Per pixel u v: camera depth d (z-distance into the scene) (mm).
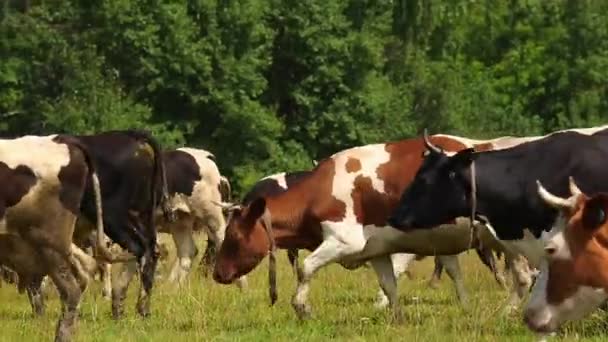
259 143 47719
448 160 13117
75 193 12711
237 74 47344
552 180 12758
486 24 64750
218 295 17531
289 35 50125
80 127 45625
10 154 12484
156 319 15273
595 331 12539
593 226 10141
